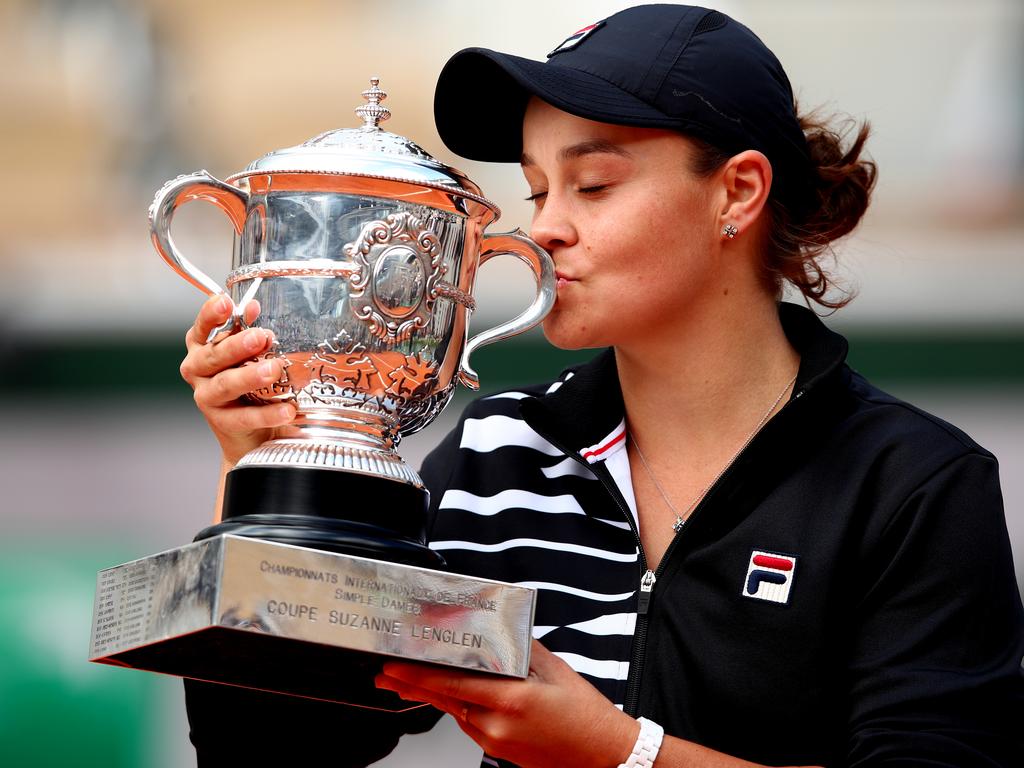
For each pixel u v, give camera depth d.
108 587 5.86
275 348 6.02
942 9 19.55
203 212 20.36
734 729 6.46
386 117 6.47
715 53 6.64
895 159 19.56
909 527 6.46
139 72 21.09
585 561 6.98
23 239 20.45
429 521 7.31
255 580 5.20
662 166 6.51
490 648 5.52
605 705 5.78
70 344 19.14
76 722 14.77
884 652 6.36
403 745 15.48
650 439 7.11
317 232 5.93
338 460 5.97
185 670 6.40
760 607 6.47
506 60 6.47
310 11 21.17
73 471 18.66
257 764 6.99
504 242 6.53
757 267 6.97
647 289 6.54
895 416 6.80
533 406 7.08
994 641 6.43
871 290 18.42
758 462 6.62
